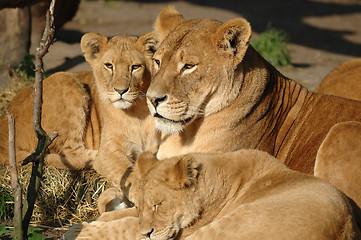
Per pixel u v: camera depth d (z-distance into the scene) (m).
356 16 32.19
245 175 7.74
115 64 10.27
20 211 7.28
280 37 21.42
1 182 10.12
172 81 8.25
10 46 16.38
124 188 9.64
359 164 8.34
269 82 9.16
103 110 10.74
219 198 7.59
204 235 6.67
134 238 7.96
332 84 12.05
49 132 11.36
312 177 7.41
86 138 11.52
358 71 11.84
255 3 34.22
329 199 6.75
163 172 7.37
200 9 31.73
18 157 10.96
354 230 6.72
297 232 6.33
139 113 10.58
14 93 14.19
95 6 31.77
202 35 8.44
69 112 11.33
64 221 9.62
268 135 9.16
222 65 8.40
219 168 7.66
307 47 24.59
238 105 8.65
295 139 9.42
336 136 8.53
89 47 10.88
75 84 11.47
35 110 7.47
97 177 10.52
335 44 25.42
